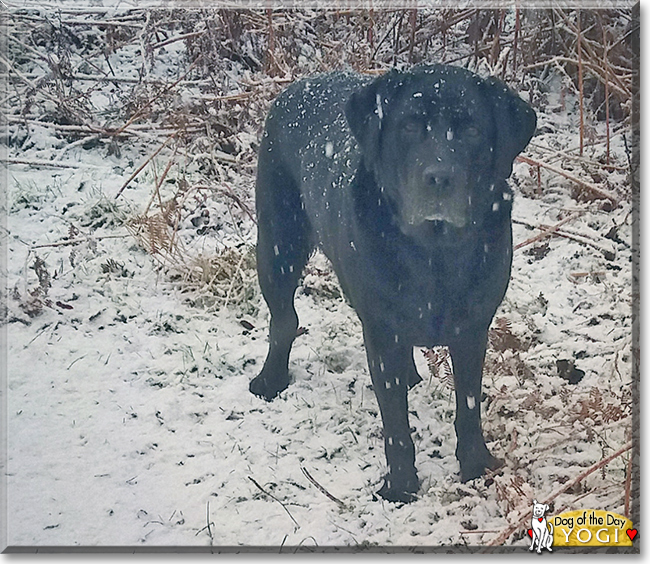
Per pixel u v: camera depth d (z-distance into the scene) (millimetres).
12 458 2090
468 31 3305
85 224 2838
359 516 1948
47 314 2500
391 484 1983
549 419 2143
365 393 2262
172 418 2195
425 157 1826
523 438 2088
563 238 2736
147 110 3227
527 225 2781
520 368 2266
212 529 1932
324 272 2639
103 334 2447
